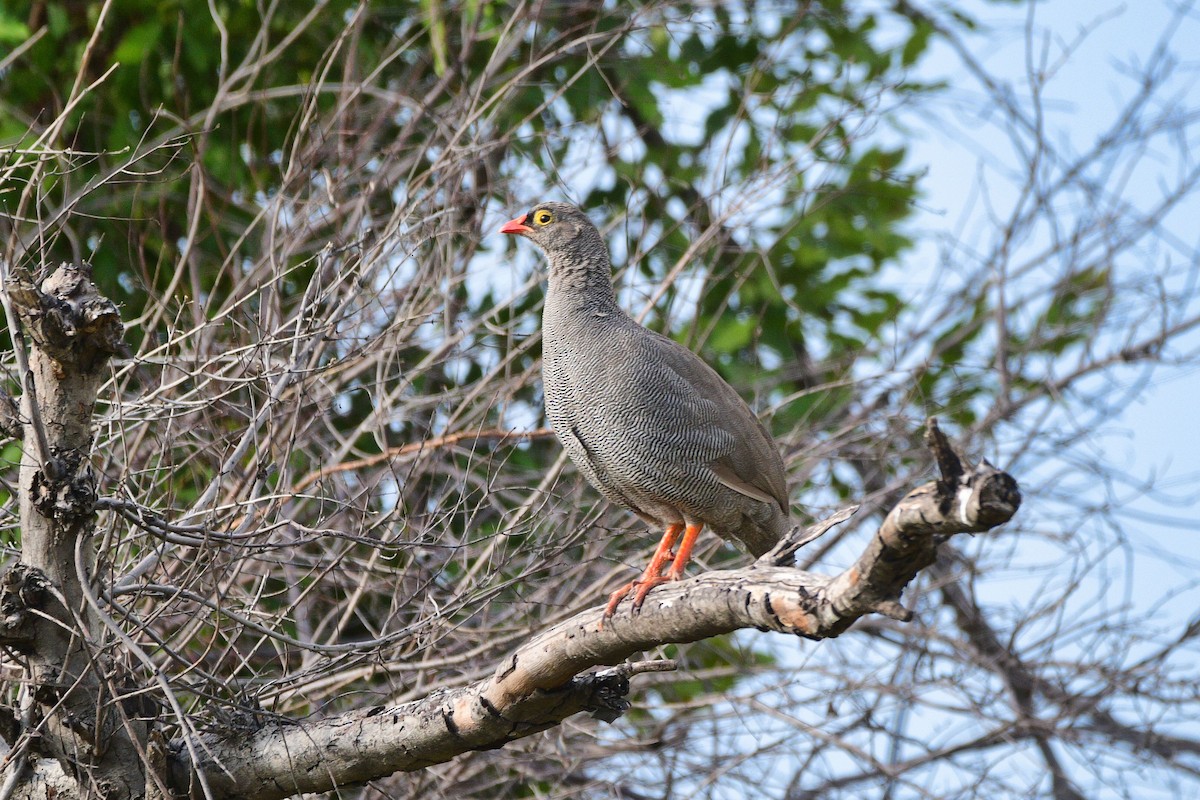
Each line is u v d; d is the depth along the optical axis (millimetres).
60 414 7246
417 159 10875
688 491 9773
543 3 11867
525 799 11977
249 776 7836
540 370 11086
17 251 9180
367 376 12469
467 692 7660
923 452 12367
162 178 12203
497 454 11961
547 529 10773
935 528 5254
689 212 11797
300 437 10812
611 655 7281
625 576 11195
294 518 10625
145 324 12031
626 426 9609
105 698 7473
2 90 13055
